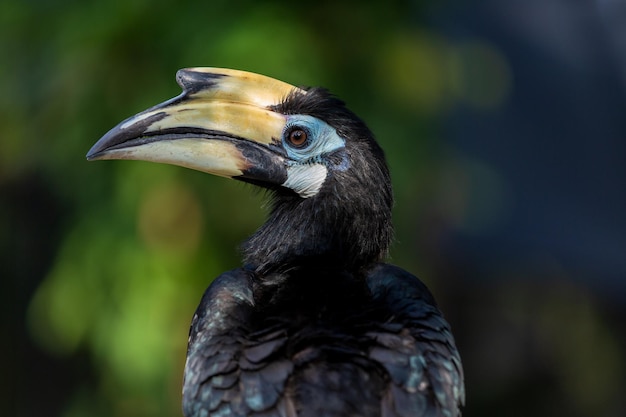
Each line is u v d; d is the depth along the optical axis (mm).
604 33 18281
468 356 18922
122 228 12688
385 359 6746
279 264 8008
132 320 12680
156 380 12906
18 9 13031
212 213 12594
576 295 18672
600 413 19734
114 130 7914
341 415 6465
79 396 14945
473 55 14461
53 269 13781
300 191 8062
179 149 7941
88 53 12680
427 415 6641
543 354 19438
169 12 12492
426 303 7309
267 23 12250
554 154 17109
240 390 6680
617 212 17062
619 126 17656
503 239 16531
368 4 13031
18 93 13250
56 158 13102
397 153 12836
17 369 17156
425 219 14312
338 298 7367
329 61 12680
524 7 18156
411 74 13039
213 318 7133
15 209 16703
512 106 17141
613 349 19422
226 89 8016
